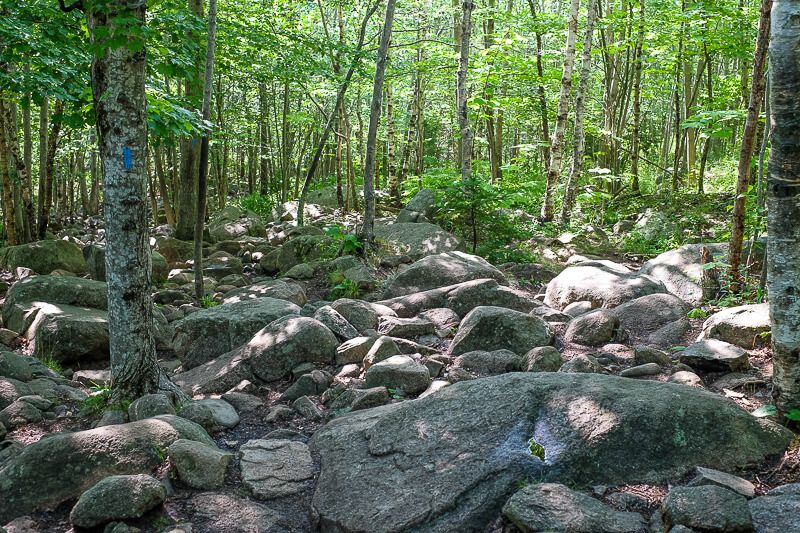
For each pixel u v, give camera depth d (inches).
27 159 503.5
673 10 574.9
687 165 844.6
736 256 271.0
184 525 138.3
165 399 185.6
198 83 332.5
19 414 190.7
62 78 297.9
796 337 153.2
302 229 513.3
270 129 1007.6
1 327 306.5
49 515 143.9
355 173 892.0
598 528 121.6
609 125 723.4
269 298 292.8
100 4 164.4
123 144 179.0
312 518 144.5
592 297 287.0
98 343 265.1
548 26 600.4
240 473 162.2
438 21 776.3
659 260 323.0
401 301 291.1
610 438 144.2
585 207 634.2
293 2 603.2
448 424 157.5
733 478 136.2
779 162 150.6
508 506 127.6
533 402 157.8
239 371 232.7
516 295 283.0
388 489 143.8
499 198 407.2
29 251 412.8
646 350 215.9
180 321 279.3
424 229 426.9
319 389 218.7
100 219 1040.8
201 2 444.8
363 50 508.1
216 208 940.0
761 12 247.1
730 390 188.5
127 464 155.0
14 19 298.2
